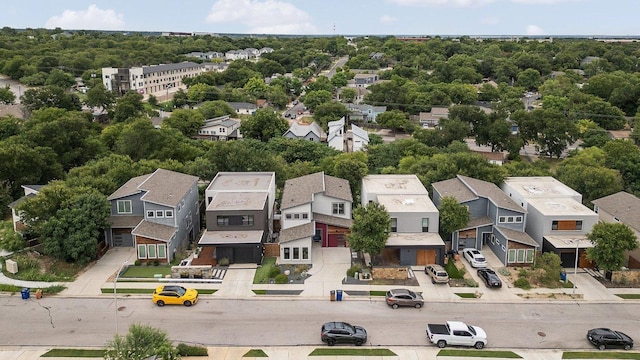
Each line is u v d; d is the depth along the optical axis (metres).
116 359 26.80
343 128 107.31
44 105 110.69
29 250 47.38
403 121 117.31
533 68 190.50
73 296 40.28
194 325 36.06
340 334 33.62
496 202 49.22
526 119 96.50
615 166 70.19
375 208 46.06
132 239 50.44
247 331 35.34
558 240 47.25
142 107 116.88
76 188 49.47
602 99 133.75
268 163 66.12
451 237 49.72
